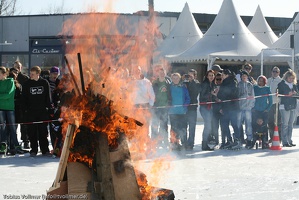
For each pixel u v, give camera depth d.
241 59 24.20
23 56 31.91
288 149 14.23
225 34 25.03
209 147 13.80
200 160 11.95
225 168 10.81
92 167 5.86
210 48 24.67
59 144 12.25
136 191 5.88
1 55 32.50
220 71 14.49
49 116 12.73
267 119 14.28
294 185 9.08
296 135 18.02
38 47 31.09
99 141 5.83
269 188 8.80
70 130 5.87
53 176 9.83
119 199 5.82
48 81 13.05
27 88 12.55
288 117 14.79
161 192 6.32
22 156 12.63
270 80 15.87
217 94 13.88
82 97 6.00
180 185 8.92
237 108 13.91
